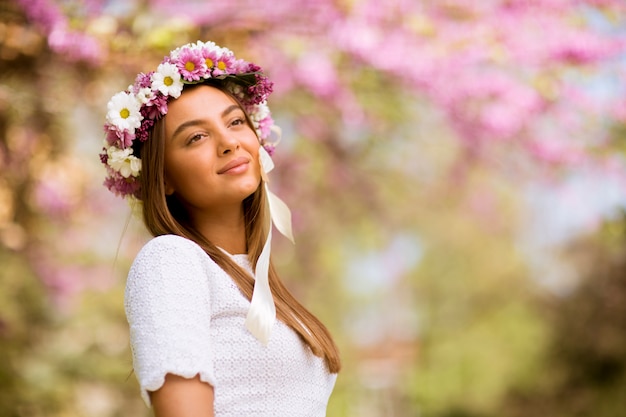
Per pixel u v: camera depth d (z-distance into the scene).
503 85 5.80
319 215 7.86
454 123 6.14
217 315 2.00
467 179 7.79
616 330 10.49
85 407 6.01
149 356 1.78
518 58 5.63
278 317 2.07
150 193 2.17
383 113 6.13
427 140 6.71
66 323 6.35
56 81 5.15
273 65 5.57
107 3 4.84
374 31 5.44
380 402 13.23
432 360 13.85
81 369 6.05
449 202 8.91
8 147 5.48
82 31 4.75
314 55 5.59
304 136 6.96
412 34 5.48
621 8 5.65
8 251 5.85
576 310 10.87
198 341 1.83
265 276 2.06
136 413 6.29
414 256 12.86
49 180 5.94
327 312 10.61
